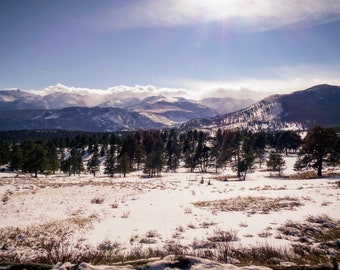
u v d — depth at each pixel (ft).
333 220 53.36
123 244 42.50
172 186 164.14
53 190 124.98
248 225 52.80
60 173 334.65
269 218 58.39
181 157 408.87
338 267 17.19
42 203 87.76
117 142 456.86
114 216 68.03
